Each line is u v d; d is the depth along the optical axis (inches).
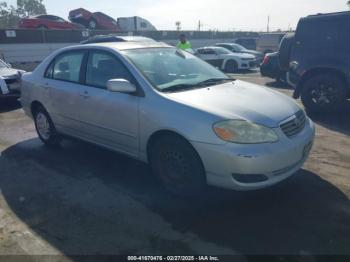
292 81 294.5
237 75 629.9
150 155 150.5
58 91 187.3
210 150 124.8
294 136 133.5
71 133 191.8
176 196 143.5
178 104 134.6
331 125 244.7
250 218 126.0
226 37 1423.5
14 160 191.2
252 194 142.8
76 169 176.1
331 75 268.2
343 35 255.4
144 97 144.9
